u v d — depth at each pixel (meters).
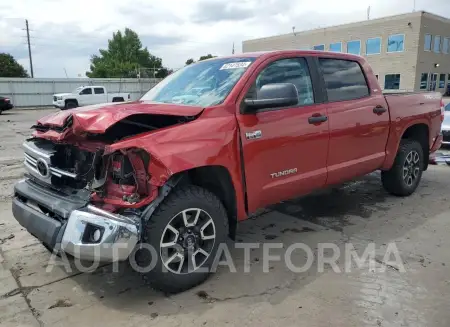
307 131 3.54
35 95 34.03
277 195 3.44
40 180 3.18
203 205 2.90
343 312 2.62
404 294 2.83
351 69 4.21
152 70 55.62
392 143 4.64
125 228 2.51
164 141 2.64
